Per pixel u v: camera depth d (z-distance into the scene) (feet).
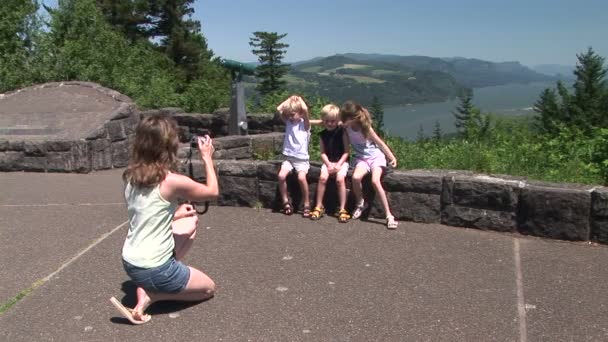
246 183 20.31
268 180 20.01
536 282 13.60
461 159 25.36
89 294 13.24
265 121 37.73
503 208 17.04
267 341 11.03
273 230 17.74
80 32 51.57
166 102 49.70
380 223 18.28
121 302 12.79
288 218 19.03
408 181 18.11
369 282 13.67
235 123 35.50
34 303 12.79
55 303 12.78
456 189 17.58
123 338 11.23
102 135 30.55
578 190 16.06
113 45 52.95
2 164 29.40
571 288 13.25
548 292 13.05
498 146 32.55
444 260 15.03
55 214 20.08
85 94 36.22
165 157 11.68
